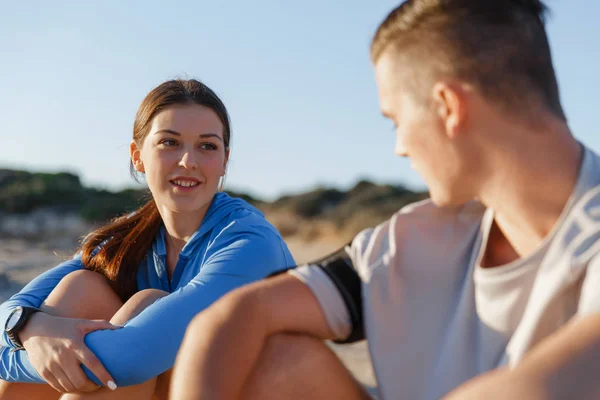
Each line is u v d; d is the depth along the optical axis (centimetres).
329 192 3197
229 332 128
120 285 256
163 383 214
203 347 127
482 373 120
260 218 257
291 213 3069
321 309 135
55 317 220
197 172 255
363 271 137
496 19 114
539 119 113
